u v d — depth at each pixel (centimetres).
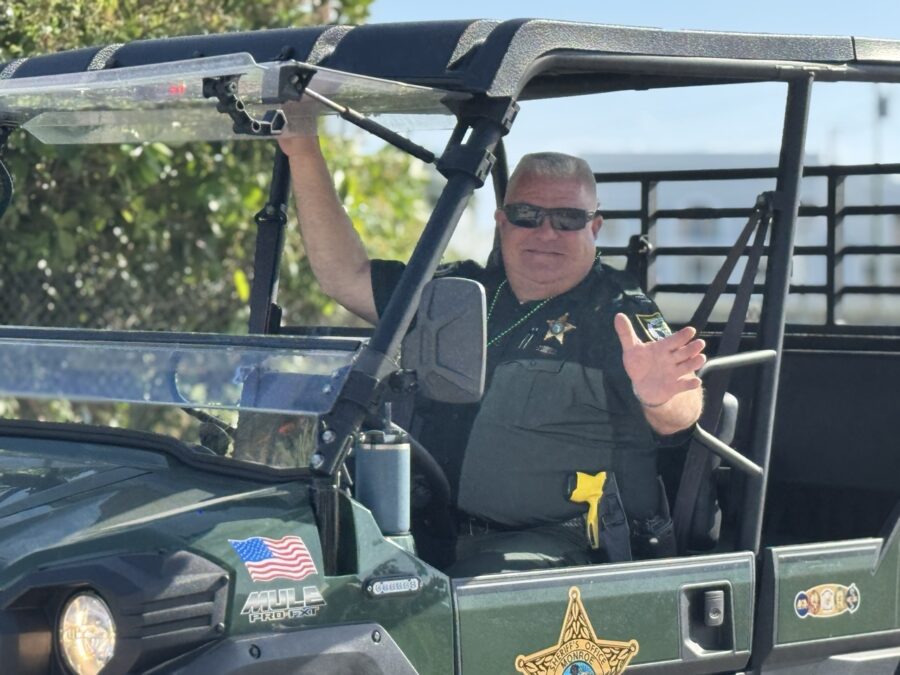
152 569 238
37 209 682
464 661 275
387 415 276
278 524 256
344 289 380
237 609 245
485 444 337
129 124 357
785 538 427
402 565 268
